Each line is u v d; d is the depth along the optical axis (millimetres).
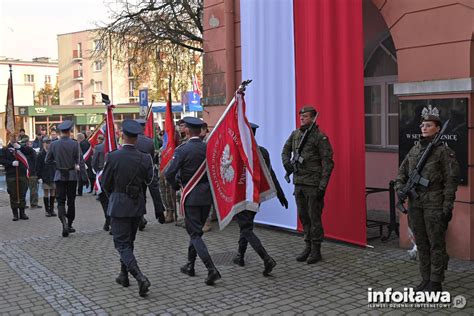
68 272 6473
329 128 7375
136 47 19312
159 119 29922
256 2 8508
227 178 5957
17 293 5707
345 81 7102
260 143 8594
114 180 5637
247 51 8766
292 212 8227
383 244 7348
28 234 9086
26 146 11922
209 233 8453
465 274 5738
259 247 5980
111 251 7551
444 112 6289
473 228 6207
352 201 7145
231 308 5016
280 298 5254
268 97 8422
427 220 4969
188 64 20375
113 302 5301
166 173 5910
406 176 5266
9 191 10656
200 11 18203
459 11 6102
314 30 7523
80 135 13914
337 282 5691
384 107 10039
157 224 9453
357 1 6844
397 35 6809
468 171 6125
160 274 6250
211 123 9844
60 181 8719
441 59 6320
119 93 63562
